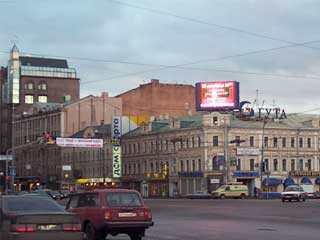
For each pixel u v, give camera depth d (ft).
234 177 296.30
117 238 76.33
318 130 319.27
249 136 304.30
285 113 322.55
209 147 298.97
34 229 50.57
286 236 74.18
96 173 356.18
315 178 315.37
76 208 71.72
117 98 384.27
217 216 121.60
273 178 305.94
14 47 454.40
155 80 378.73
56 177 385.91
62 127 378.94
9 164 430.61
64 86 461.37
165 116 354.74
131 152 349.20
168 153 322.14
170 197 305.53
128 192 70.03
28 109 442.91
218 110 304.09
